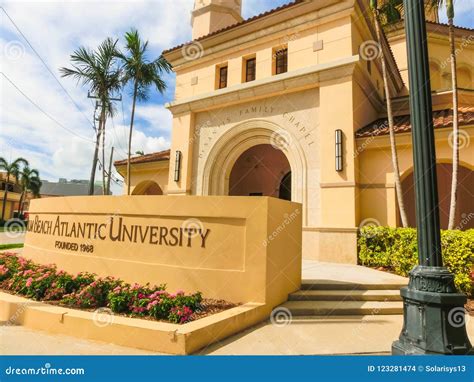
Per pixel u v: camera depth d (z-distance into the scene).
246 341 4.79
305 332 5.22
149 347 4.43
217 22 17.22
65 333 5.06
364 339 4.95
